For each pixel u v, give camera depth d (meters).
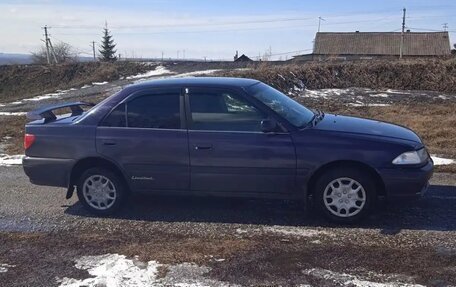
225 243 4.67
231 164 5.18
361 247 4.48
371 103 17.66
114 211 5.66
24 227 5.36
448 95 19.73
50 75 39.25
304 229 5.00
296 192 5.13
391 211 5.43
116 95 5.65
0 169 8.22
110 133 5.50
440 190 6.13
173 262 4.28
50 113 6.01
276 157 5.06
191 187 5.38
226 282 3.88
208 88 5.40
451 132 10.30
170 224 5.30
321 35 63.12
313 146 5.00
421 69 22.42
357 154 4.92
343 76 22.69
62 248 4.70
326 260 4.22
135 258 4.39
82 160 5.61
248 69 23.70
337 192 5.07
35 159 5.73
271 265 4.16
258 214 5.51
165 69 33.25
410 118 13.02
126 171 5.48
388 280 3.83
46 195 6.58
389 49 59.44
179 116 5.38
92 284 3.93
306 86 21.86
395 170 4.88
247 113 5.23
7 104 22.80
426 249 4.39
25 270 4.23
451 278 3.83
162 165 5.37
